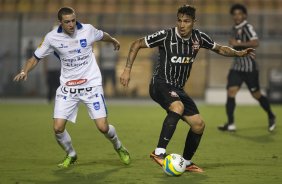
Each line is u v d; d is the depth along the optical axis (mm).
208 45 22094
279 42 69938
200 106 60281
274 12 72312
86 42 22281
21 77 22297
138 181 20297
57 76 63562
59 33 22141
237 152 27453
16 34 71375
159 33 21781
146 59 72875
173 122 21188
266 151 27828
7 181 20391
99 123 22344
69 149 23250
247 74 35594
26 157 25797
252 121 43438
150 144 30312
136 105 61938
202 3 77750
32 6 79188
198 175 21453
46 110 53875
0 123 41406
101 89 22578
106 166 23406
